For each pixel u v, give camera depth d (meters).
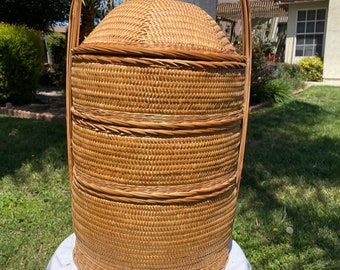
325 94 8.87
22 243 2.32
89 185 1.29
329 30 11.23
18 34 6.42
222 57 1.22
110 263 1.35
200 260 1.38
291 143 4.55
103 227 1.31
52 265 1.53
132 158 1.21
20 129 4.97
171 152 1.21
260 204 2.88
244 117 1.48
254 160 3.83
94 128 1.24
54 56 13.29
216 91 1.23
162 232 1.27
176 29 1.22
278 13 13.95
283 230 2.50
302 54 12.27
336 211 2.79
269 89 7.46
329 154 4.10
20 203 2.81
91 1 5.08
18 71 6.61
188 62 1.15
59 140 4.48
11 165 3.58
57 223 2.55
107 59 1.17
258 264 2.17
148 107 1.17
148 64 1.14
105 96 1.20
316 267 2.14
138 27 1.22
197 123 1.21
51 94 8.73
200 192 1.28
